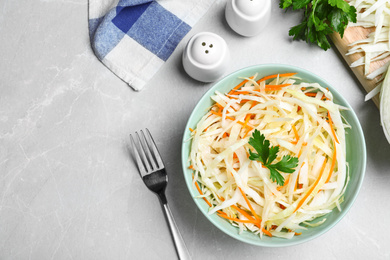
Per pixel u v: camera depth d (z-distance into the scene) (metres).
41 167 0.68
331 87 0.58
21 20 0.69
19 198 0.68
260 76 0.60
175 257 0.66
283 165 0.55
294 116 0.59
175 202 0.66
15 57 0.69
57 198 0.67
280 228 0.57
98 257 0.66
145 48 0.67
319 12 0.62
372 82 0.63
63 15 0.69
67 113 0.68
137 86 0.67
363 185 0.65
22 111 0.68
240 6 0.61
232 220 0.59
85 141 0.68
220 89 0.60
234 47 0.67
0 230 0.68
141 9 0.67
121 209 0.66
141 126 0.67
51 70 0.69
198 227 0.65
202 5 0.67
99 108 0.68
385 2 0.62
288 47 0.67
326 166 0.58
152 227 0.66
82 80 0.68
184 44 0.67
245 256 0.65
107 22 0.66
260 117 0.60
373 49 0.62
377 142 0.65
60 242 0.67
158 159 0.64
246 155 0.58
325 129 0.58
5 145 0.68
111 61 0.67
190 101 0.67
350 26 0.64
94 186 0.67
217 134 0.60
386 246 0.64
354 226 0.65
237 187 0.58
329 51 0.66
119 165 0.67
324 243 0.65
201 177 0.59
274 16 0.67
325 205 0.58
